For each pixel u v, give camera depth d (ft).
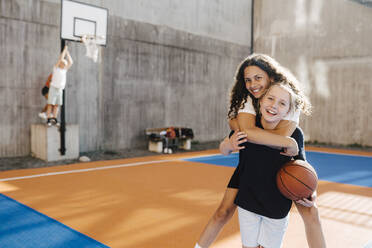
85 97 28.55
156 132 31.81
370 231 10.87
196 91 38.14
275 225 5.65
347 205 13.96
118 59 30.58
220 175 20.11
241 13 43.96
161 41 34.12
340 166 24.64
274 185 5.59
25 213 12.35
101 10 25.31
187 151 31.81
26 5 25.04
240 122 5.76
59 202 13.87
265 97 5.47
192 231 10.66
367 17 37.01
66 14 23.52
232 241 9.75
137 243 9.61
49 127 23.56
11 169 21.22
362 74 37.63
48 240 9.80
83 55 28.25
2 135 24.35
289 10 42.75
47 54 26.27
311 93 41.27
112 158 26.48
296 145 5.31
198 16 38.01
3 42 24.12
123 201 14.11
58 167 22.21
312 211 5.84
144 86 32.78
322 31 40.27
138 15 31.99
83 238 9.96
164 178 19.06
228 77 42.29
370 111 37.27
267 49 44.91
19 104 25.03
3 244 9.49
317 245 5.90
